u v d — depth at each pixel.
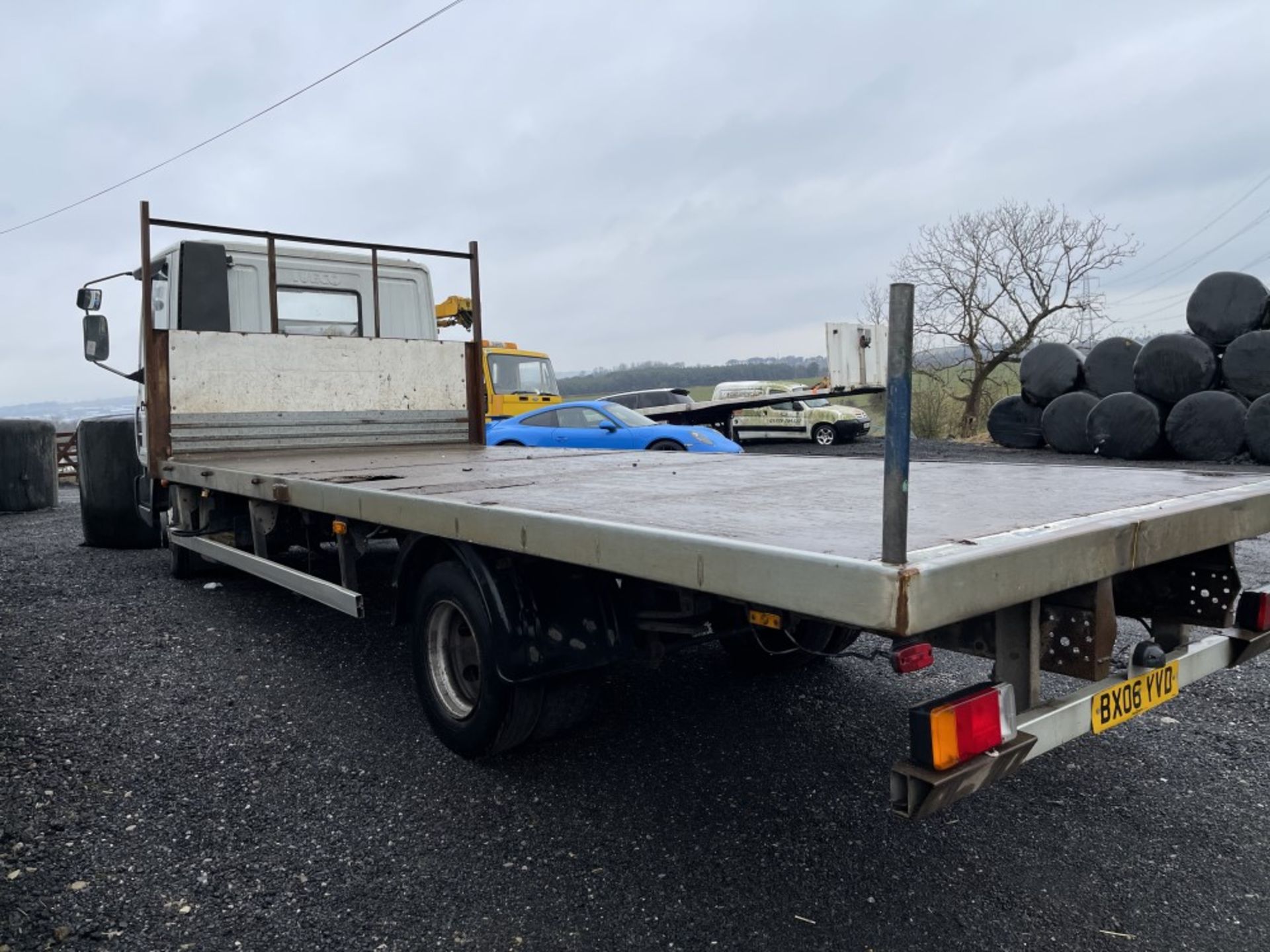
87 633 5.04
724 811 2.91
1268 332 12.23
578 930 2.27
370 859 2.63
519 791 3.06
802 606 1.74
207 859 2.63
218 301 6.22
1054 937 2.23
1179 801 2.95
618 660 2.98
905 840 2.71
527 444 14.28
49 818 2.87
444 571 3.15
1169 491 2.68
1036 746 1.97
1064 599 2.11
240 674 4.31
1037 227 26.47
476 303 6.68
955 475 3.47
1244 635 2.58
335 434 6.10
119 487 8.09
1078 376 15.39
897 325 1.59
